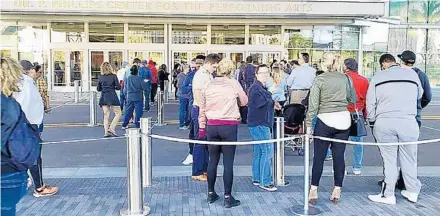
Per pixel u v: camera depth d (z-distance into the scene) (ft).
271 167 22.98
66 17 84.48
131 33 91.30
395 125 19.84
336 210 19.56
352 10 80.28
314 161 20.40
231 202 19.94
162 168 27.04
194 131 24.25
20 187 13.82
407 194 21.06
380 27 96.78
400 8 102.94
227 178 19.90
